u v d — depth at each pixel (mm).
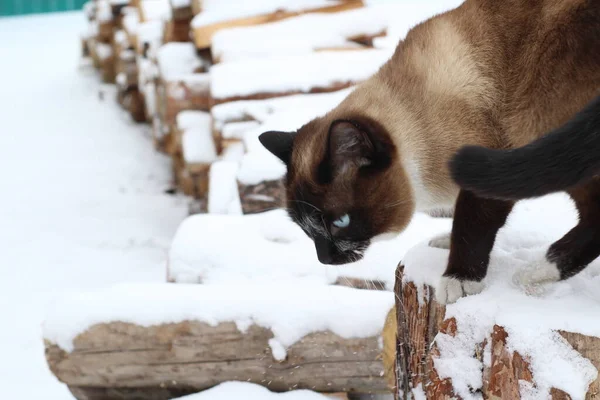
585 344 1180
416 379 1323
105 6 4625
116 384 1495
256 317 1463
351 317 1453
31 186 3191
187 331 1469
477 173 1127
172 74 2639
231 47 2266
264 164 1753
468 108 1311
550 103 1274
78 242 2545
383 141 1314
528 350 1189
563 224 1483
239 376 1477
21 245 2545
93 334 1480
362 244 1354
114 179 3236
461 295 1276
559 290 1263
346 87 2035
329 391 1477
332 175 1323
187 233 1655
